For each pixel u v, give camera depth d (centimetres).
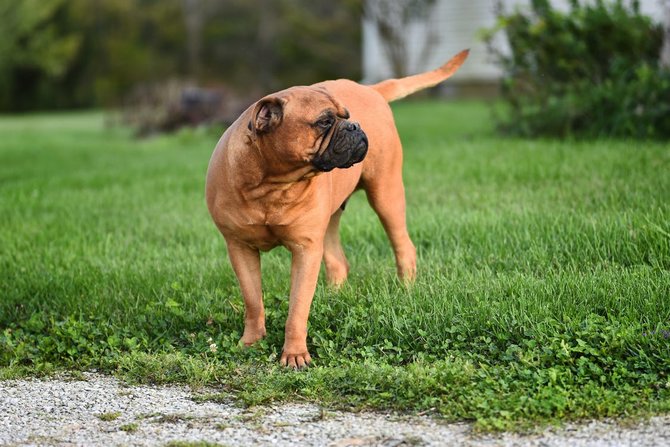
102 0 4425
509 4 2400
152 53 4416
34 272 677
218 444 406
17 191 1079
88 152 1712
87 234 809
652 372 468
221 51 4366
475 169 973
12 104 4403
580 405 435
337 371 487
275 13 4241
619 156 941
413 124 1762
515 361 490
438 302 554
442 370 476
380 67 2891
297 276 513
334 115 461
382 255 707
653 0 2223
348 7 3653
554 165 944
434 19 2731
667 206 704
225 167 495
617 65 1141
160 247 758
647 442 395
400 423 432
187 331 571
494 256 655
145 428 433
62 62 4328
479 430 415
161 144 1858
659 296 538
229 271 654
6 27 4275
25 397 484
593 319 515
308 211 498
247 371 508
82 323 573
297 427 429
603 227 666
